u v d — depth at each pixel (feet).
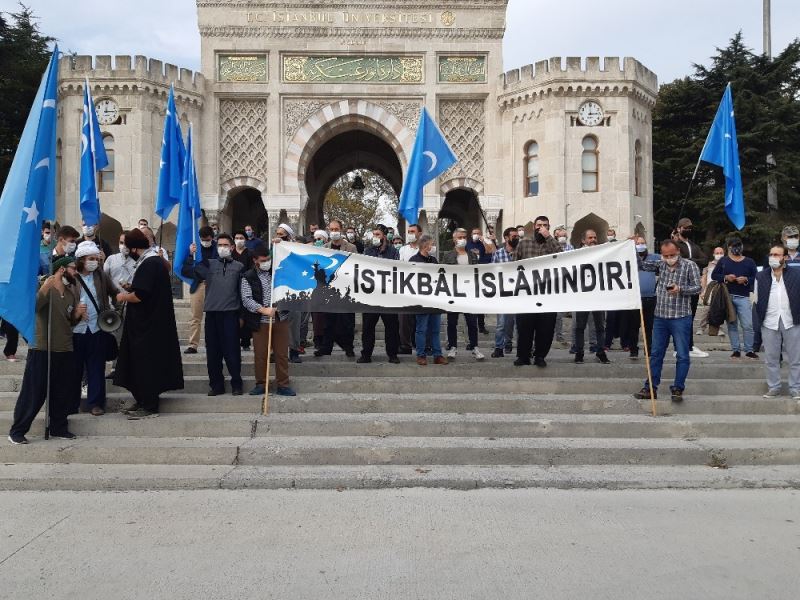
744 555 16.08
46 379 24.06
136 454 23.21
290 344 33.04
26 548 16.51
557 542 16.84
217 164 80.12
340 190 173.68
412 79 81.25
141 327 25.96
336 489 21.38
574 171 76.69
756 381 30.32
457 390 29.30
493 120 81.76
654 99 82.79
